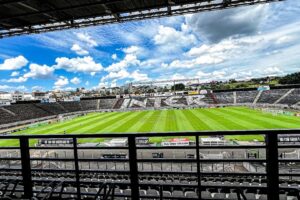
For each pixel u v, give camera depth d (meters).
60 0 4.64
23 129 33.62
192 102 62.28
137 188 2.57
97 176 10.13
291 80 76.88
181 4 5.08
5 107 48.97
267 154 2.19
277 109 42.28
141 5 5.13
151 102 65.94
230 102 58.53
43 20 5.75
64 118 46.59
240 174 2.33
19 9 4.94
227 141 16.34
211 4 5.09
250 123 27.33
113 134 2.54
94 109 64.38
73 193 2.98
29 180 2.88
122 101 68.62
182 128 26.17
